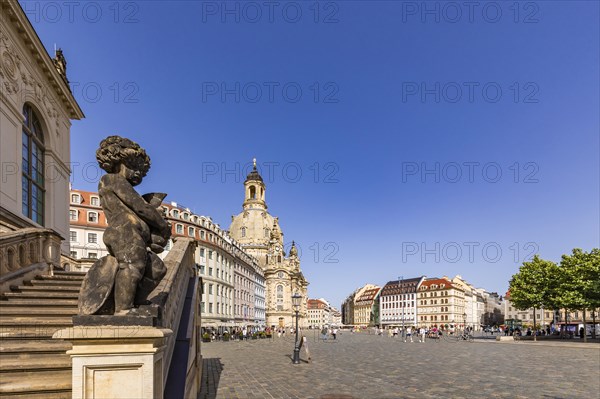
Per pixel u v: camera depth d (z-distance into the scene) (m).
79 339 4.24
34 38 17.88
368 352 34.81
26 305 9.19
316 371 20.80
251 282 124.00
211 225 86.81
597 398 13.80
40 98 19.17
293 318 157.62
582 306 44.72
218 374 19.56
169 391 6.28
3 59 15.98
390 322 179.62
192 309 9.95
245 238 163.00
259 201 168.88
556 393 14.62
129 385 4.38
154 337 4.45
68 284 11.67
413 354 32.31
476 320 184.62
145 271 4.96
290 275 160.38
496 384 16.56
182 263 9.86
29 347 6.91
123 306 4.64
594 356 29.47
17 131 16.78
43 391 5.86
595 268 43.66
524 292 50.62
